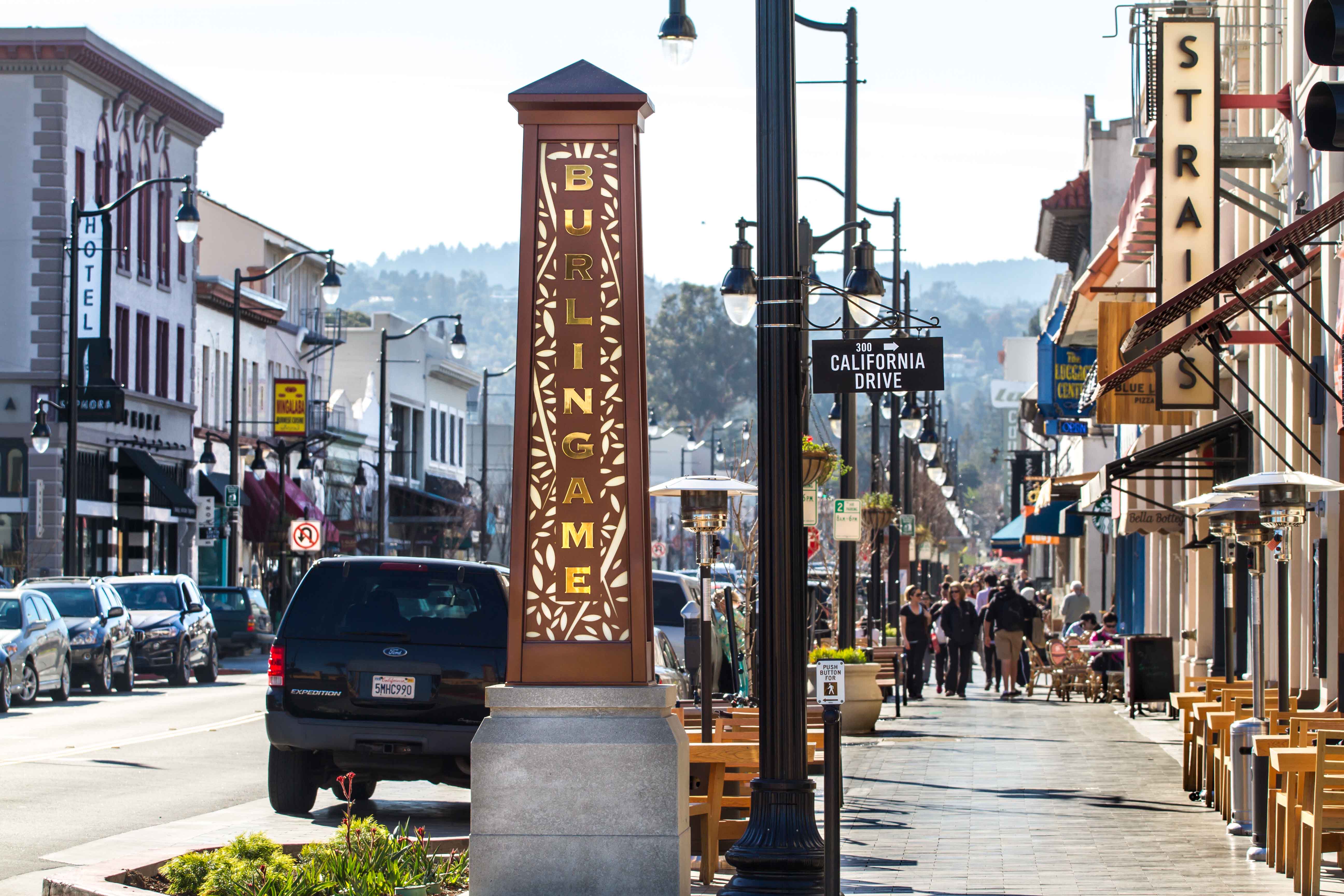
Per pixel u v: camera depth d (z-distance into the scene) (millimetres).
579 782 12094
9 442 64562
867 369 17531
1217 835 18625
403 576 19719
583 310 12648
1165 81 24938
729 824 16734
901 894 14758
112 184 70625
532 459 12578
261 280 89250
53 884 13000
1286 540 18312
